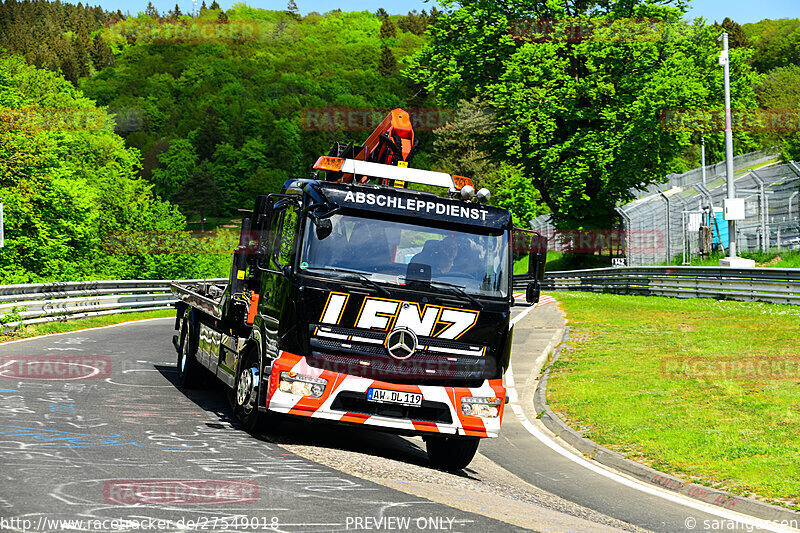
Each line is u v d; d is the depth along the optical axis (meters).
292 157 162.62
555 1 42.75
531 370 17.86
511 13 45.22
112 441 8.09
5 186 46.72
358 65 195.75
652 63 42.00
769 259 32.34
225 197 158.38
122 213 70.88
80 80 171.12
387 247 9.05
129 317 28.00
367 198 9.09
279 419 9.21
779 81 81.25
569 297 35.09
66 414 9.48
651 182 42.81
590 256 46.59
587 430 11.91
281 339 8.81
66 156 72.25
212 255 67.75
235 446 8.38
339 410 8.70
